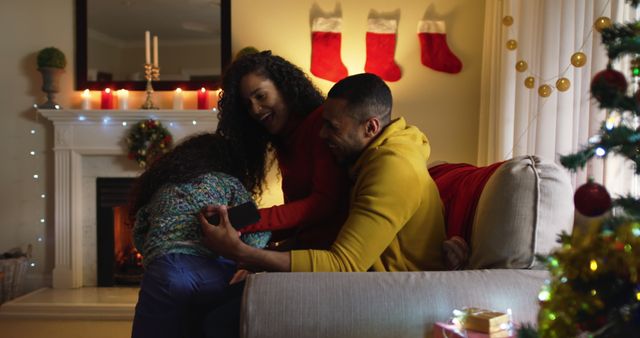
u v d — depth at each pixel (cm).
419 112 457
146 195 176
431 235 163
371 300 131
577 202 90
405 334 130
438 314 130
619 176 196
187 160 171
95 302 413
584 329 81
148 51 458
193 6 470
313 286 134
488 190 153
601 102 90
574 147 253
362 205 151
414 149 162
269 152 212
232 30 469
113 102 469
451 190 187
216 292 163
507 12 351
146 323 159
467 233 165
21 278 444
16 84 471
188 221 162
